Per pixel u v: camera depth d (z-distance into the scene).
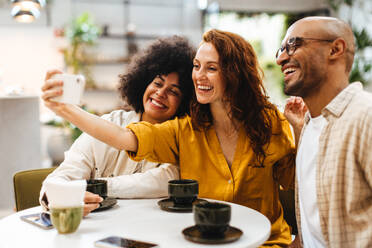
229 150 1.65
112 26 8.37
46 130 7.78
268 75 8.09
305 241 1.42
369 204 1.14
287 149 1.64
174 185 1.32
